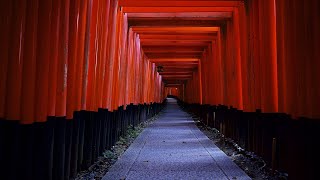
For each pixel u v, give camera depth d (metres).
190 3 9.75
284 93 5.64
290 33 4.89
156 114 30.61
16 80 3.24
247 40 8.02
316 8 4.02
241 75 8.63
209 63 16.08
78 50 5.26
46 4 3.73
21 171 3.46
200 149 8.83
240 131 9.00
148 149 8.78
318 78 4.03
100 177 5.56
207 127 16.09
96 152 6.84
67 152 4.82
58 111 4.30
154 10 10.21
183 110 42.69
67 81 4.78
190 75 34.22
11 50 3.22
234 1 9.65
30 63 3.42
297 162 4.75
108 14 7.15
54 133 4.32
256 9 7.27
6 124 3.23
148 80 21.88
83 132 5.65
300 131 4.61
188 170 6.04
